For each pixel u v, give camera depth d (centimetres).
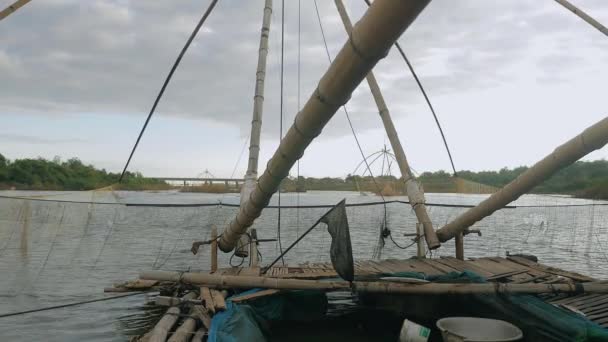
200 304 915
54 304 1368
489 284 923
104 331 1138
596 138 931
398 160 1584
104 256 1978
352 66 566
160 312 1298
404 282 960
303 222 2894
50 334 1120
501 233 2545
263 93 1669
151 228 2419
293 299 1075
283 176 940
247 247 1429
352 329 1048
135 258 2011
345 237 882
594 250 2219
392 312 1116
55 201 1526
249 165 1595
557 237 2406
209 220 2539
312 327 1063
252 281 984
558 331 774
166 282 1070
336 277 1138
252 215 1153
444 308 1062
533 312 831
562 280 1055
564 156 1012
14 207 1616
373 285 945
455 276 1052
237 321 808
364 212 2400
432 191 1798
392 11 475
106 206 1912
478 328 841
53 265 1778
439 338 982
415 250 2347
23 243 1662
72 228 1781
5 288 1491
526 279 1124
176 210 2503
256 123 1638
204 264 2014
